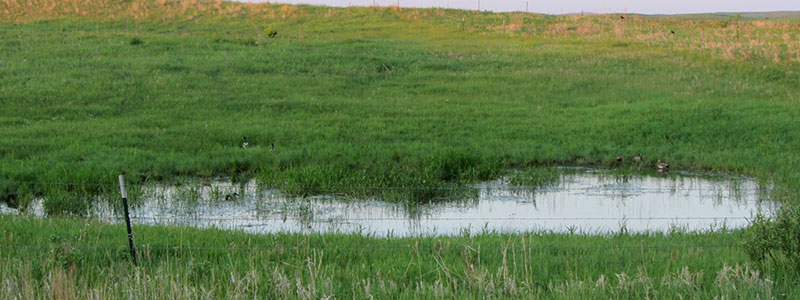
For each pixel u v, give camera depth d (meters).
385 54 33.22
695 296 5.96
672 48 35.06
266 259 7.16
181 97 23.66
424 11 52.78
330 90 25.86
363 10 52.16
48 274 6.48
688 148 17.73
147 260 7.32
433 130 19.88
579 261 7.41
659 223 11.34
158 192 13.55
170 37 35.69
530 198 13.50
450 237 9.09
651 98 24.27
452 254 7.73
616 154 17.33
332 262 7.43
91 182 13.45
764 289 6.07
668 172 15.95
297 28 45.44
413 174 14.59
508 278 6.24
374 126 20.22
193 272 6.61
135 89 24.44
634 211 12.38
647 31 43.41
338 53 32.47
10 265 6.70
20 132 18.27
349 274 6.79
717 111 21.00
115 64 28.22
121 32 38.97
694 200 13.24
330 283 6.20
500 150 17.33
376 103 23.75
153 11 48.78
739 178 15.27
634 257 7.56
